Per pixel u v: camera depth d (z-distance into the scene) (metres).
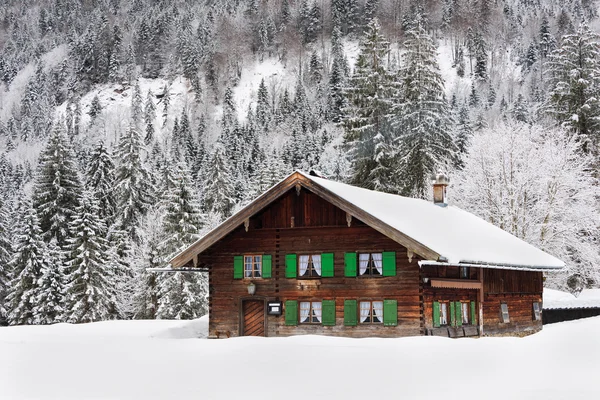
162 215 55.66
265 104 198.00
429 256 24.47
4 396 17.28
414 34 58.44
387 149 55.38
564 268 36.69
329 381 16.34
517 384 15.36
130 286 58.25
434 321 26.58
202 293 51.59
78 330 33.09
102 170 69.94
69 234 61.66
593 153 55.28
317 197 28.30
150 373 18.16
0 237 58.09
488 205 50.69
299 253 28.53
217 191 73.31
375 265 27.06
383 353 18.66
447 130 57.09
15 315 52.19
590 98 56.19
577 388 14.68
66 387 17.69
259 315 29.30
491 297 31.36
